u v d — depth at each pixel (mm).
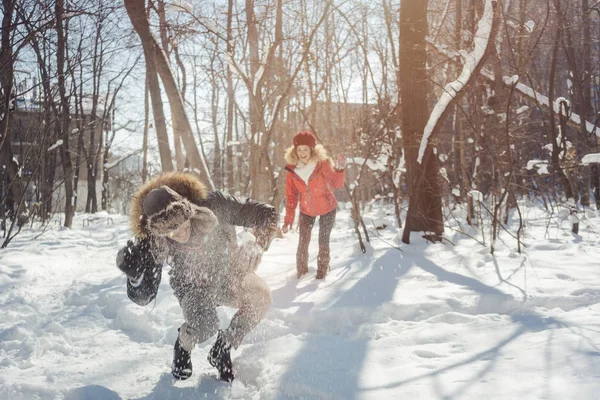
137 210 2758
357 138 10000
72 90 9031
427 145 6727
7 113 7309
